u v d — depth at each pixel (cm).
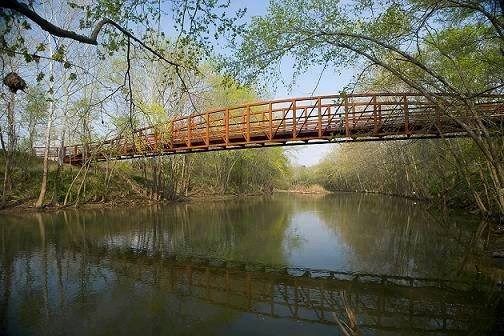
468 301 1124
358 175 8488
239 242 2061
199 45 670
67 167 4022
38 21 418
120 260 1642
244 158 5956
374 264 1580
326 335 926
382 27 1107
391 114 2053
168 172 4912
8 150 3188
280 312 1070
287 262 1634
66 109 2767
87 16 587
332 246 1952
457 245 1878
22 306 1091
